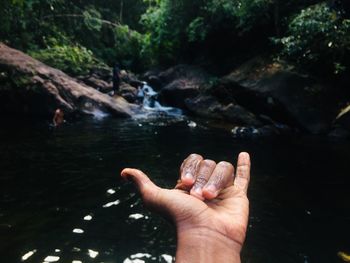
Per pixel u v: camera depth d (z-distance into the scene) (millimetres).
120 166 6363
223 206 1381
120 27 22281
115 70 16188
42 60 15828
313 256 3469
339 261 3381
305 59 11750
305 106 10938
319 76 11617
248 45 16172
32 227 3877
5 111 12141
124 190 5125
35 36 17578
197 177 1382
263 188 5410
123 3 26125
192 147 8078
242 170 1589
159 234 3807
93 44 22047
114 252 3404
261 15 13688
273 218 4340
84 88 13516
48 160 6656
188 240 1224
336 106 10906
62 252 3371
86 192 5027
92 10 21547
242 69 13352
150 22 20578
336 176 6035
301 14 11195
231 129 10570
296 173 6191
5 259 3217
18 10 15711
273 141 8992
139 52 23203
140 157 7055
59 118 10953
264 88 11633
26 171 5934
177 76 17531
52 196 4836
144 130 10148
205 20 16734
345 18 10859
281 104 11125
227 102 13109
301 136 9883
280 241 3760
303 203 4828
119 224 4031
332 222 4246
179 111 14844
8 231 3768
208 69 17797
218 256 1185
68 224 3988
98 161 6668
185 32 18484
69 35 20094
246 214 1344
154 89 18391
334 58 10828
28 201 4637
